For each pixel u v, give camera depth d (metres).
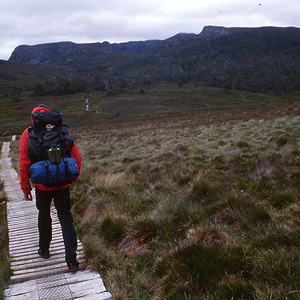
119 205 5.05
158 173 7.45
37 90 181.75
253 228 3.50
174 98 164.12
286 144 9.13
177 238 3.67
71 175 2.84
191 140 15.40
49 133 2.87
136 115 115.19
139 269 3.15
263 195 4.66
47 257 3.41
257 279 2.45
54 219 5.09
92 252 3.37
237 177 5.89
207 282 2.58
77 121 107.19
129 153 14.12
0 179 11.91
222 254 2.81
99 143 23.03
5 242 4.51
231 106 139.25
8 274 3.14
